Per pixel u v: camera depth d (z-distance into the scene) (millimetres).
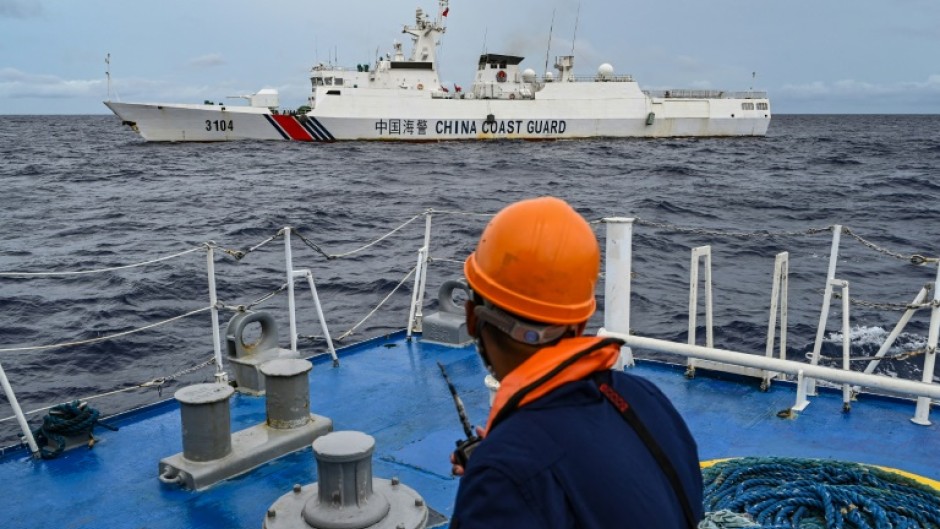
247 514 4496
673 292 16297
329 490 3984
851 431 5566
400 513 4113
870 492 3939
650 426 1619
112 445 5469
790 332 13195
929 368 5574
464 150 56625
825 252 20734
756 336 13094
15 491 4797
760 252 20750
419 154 54094
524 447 1445
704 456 5176
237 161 51000
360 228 26109
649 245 21641
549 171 45594
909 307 5699
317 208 30578
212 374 11508
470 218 28141
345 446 3980
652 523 1431
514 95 62312
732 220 27875
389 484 4383
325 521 3924
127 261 20484
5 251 22219
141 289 16812
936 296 5594
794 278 17516
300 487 4328
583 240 1657
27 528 4379
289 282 6984
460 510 1452
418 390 6594
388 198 33938
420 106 58469
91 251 22094
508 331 1619
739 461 4496
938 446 5312
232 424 5832
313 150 56281
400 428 5789
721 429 5629
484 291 1644
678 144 65312
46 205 32531
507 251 1620
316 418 5578
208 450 4863
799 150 65188
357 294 16469
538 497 1393
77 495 4738
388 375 6992
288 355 6730
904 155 61594
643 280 17453
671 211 30062
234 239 23984
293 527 3969
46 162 54750
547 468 1416
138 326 14070
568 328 1666
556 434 1465
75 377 11484
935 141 85500
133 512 4531
